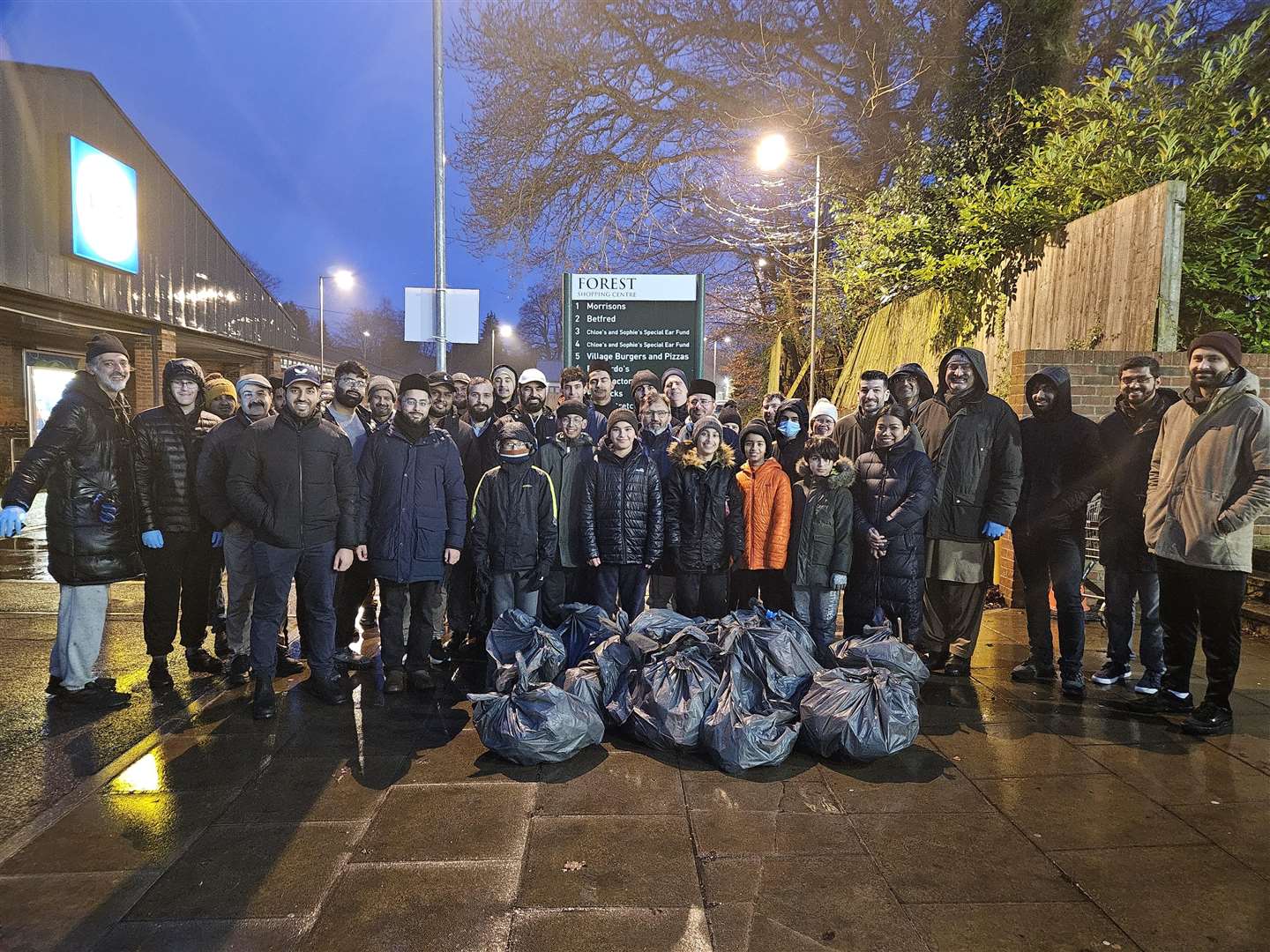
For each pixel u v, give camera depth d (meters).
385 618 4.63
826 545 4.71
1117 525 4.61
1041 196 7.62
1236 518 3.72
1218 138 6.95
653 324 8.36
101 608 4.33
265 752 3.71
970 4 12.00
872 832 2.98
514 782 3.40
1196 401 4.00
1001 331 8.02
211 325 19.06
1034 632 4.75
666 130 16.25
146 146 15.98
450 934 2.36
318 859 2.77
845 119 14.88
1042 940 2.35
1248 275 6.62
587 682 3.89
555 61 15.17
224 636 5.23
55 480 4.16
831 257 15.45
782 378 17.89
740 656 3.84
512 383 6.11
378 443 4.61
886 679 3.74
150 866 2.72
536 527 4.75
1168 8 9.06
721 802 3.22
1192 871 2.72
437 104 7.88
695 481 4.87
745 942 2.33
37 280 13.16
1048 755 3.70
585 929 2.38
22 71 12.80
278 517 4.17
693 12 14.97
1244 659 5.07
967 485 4.76
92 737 3.88
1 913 2.46
